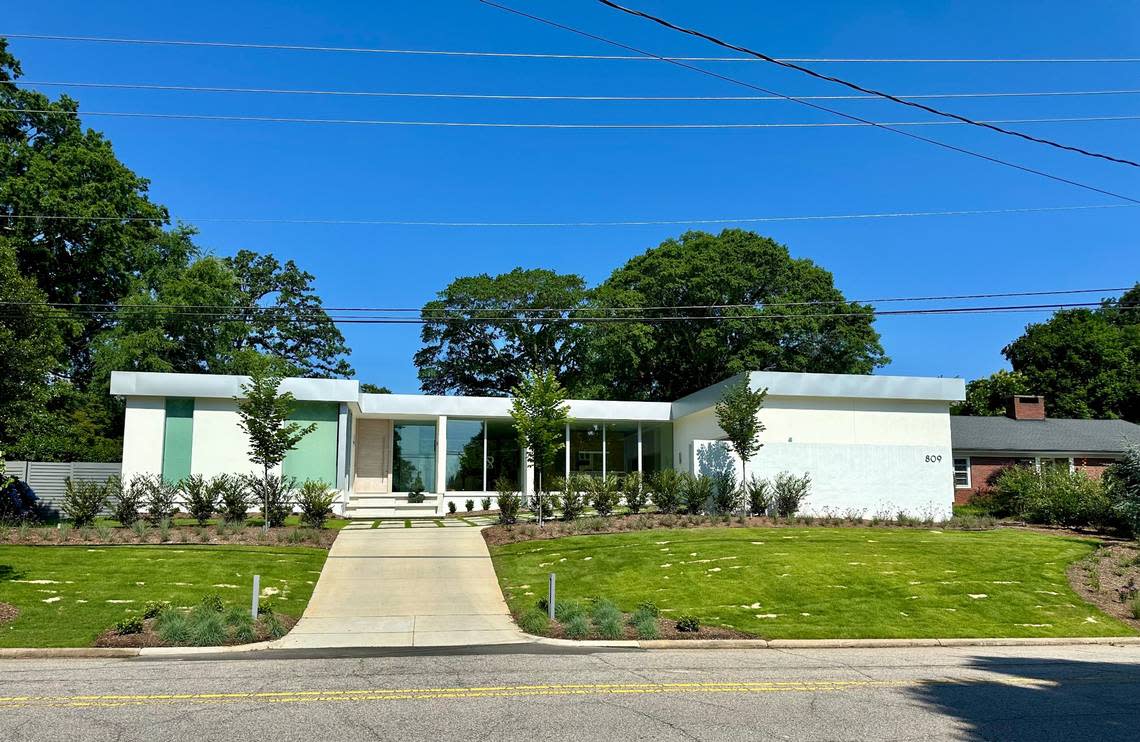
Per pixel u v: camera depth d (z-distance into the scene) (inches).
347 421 1168.8
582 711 315.3
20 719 299.0
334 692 349.7
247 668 417.1
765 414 1119.0
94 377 1466.5
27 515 1002.7
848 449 1068.5
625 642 518.0
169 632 496.7
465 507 1246.9
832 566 720.3
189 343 1600.6
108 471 1213.7
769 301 1803.6
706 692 353.4
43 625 520.1
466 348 1990.7
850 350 1820.9
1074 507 974.4
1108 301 1116.5
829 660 459.2
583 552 797.9
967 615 601.3
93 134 1488.7
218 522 919.7
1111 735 289.9
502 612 616.7
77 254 1433.3
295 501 1010.7
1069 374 1936.5
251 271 2222.0
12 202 1320.1
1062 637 557.3
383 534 941.8
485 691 352.8
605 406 1294.3
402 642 518.6
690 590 658.8
